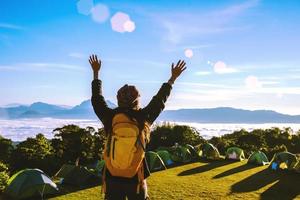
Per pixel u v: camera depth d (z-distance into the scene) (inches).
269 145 2632.9
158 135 2161.7
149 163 1317.7
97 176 1017.5
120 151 118.8
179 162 1540.4
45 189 839.7
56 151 1700.3
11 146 1577.3
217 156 1657.2
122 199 123.1
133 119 123.5
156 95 130.3
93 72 141.9
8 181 852.0
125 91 127.6
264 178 1120.2
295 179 1098.7
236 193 885.8
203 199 817.5
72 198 820.6
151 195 856.9
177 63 135.0
